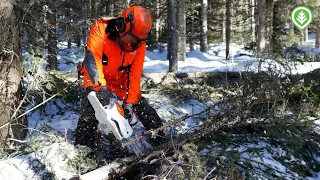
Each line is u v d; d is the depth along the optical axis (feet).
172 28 36.19
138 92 11.58
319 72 18.16
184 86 18.71
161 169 9.89
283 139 12.51
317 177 11.25
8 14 11.84
